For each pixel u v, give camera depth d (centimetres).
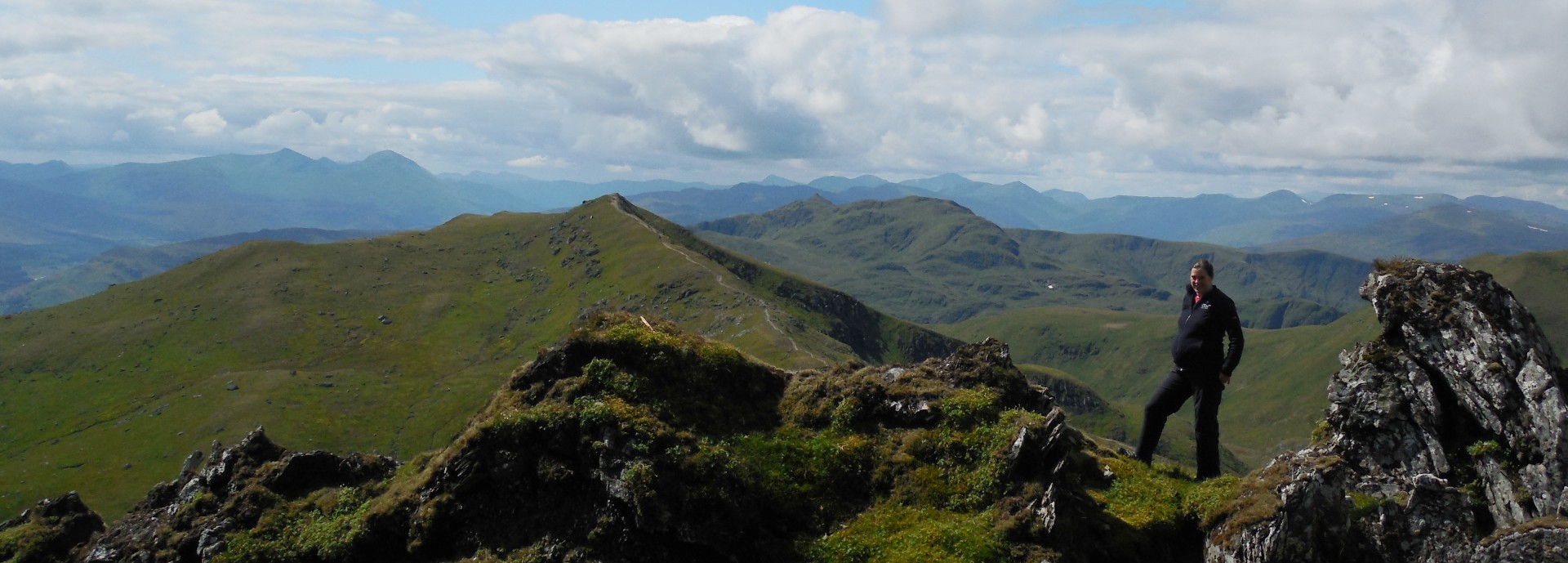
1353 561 1639
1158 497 1853
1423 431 1944
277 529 2105
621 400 2020
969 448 1936
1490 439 1880
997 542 1684
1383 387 2028
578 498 1900
